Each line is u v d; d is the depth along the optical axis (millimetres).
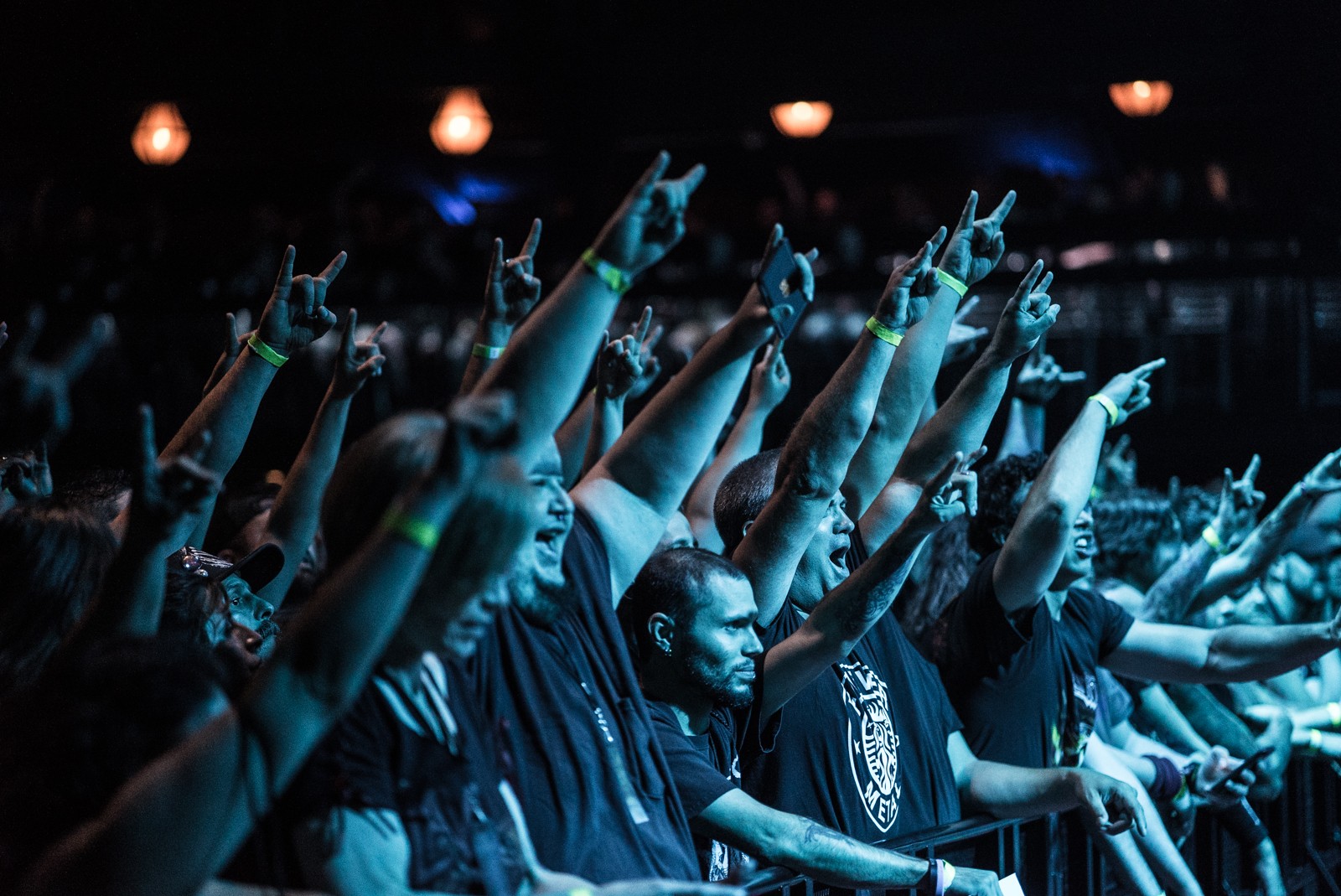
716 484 3357
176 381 10703
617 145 14500
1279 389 10852
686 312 11070
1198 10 13180
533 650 2010
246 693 1294
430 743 1527
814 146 17078
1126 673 3486
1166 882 3340
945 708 3053
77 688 1452
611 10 13008
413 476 1460
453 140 12680
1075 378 4453
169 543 1599
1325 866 4441
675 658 2408
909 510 2920
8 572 1947
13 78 13695
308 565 3293
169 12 13758
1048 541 2980
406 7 13984
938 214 14289
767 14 14578
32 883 1266
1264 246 11656
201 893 1430
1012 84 14195
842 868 2342
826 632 2439
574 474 2686
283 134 16422
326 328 2463
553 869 1887
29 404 2445
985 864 2988
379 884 1424
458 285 11305
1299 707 4863
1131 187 12828
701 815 2297
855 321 10898
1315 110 11461
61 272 11320
